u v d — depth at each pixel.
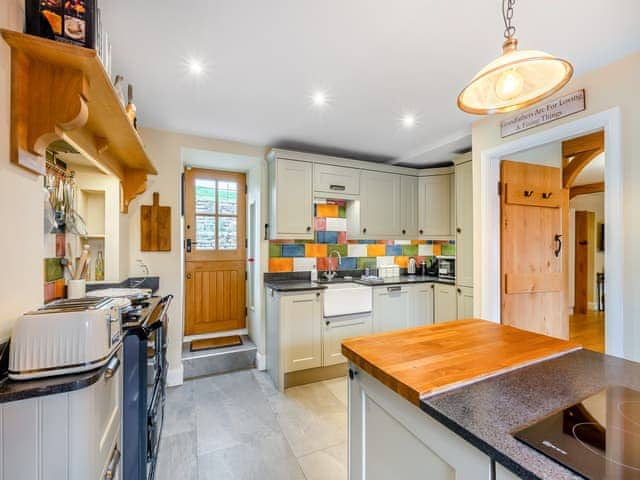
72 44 0.88
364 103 2.15
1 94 0.81
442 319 3.30
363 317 3.03
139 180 2.16
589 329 4.41
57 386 0.73
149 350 1.43
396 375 0.90
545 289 2.52
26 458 0.72
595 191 4.71
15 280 0.89
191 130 2.65
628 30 1.40
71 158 1.49
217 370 2.95
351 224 3.45
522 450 0.58
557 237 2.61
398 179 3.53
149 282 2.55
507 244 2.35
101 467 0.86
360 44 1.50
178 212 2.68
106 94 1.08
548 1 1.22
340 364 2.93
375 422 1.03
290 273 3.29
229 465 1.70
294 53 1.57
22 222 0.93
